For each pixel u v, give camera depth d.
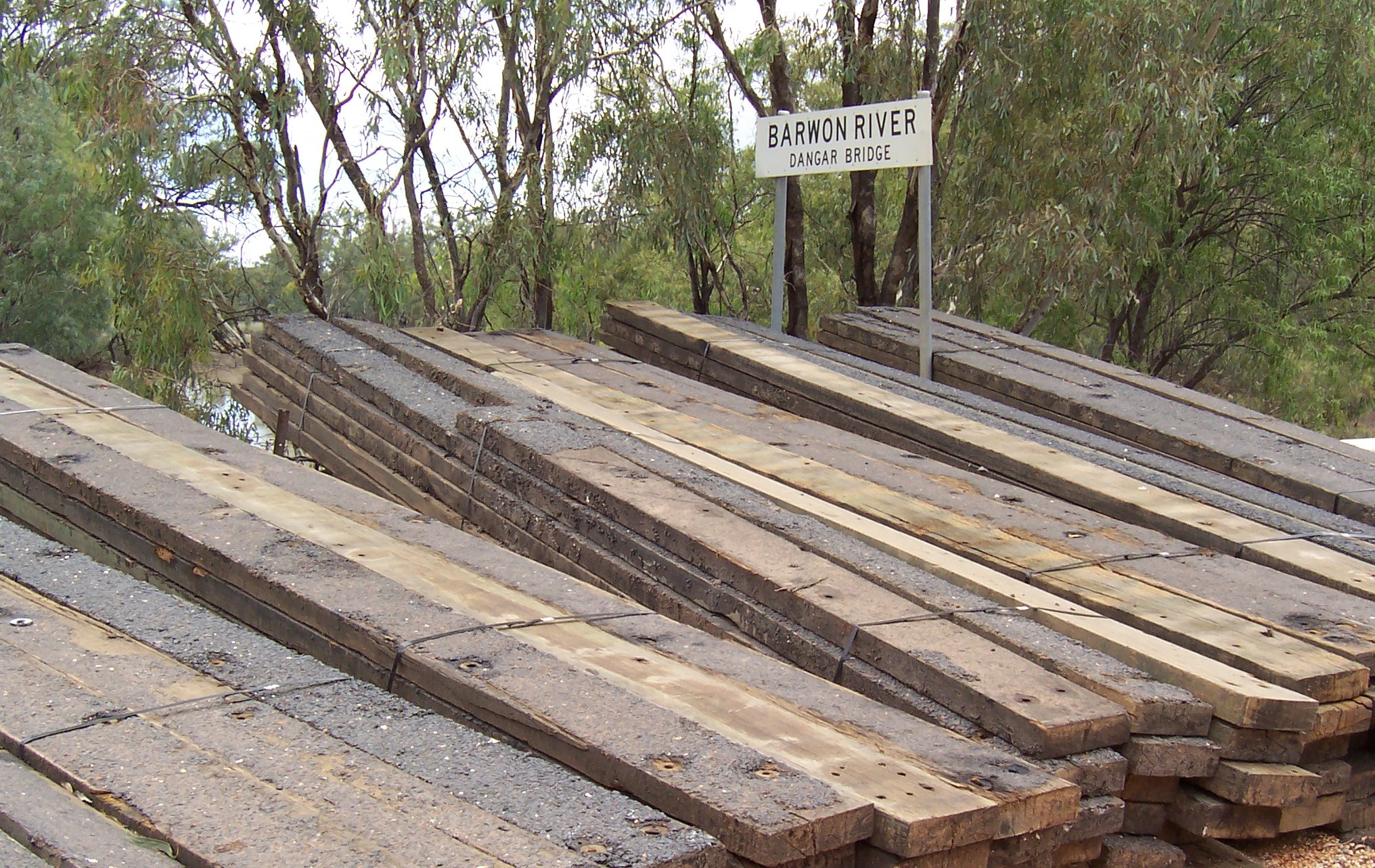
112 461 5.67
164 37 11.16
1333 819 4.57
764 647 4.64
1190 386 22.64
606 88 13.70
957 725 4.02
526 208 12.66
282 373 8.60
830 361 9.44
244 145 11.51
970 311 16.27
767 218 18.67
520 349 9.29
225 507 5.21
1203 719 4.23
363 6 11.74
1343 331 20.97
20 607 4.17
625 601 4.73
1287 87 19.09
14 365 7.54
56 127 24.34
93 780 3.03
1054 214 14.10
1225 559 5.71
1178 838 4.47
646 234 14.49
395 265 11.79
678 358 9.95
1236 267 21.12
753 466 6.53
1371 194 19.47
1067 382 9.15
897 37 14.20
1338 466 7.46
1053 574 5.32
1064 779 3.70
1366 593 5.36
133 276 11.60
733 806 3.12
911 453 7.62
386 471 7.05
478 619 4.27
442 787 3.17
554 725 3.50
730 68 14.50
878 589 4.76
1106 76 13.88
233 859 2.71
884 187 18.39
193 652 3.92
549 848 2.88
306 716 3.52
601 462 5.91
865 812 3.21
